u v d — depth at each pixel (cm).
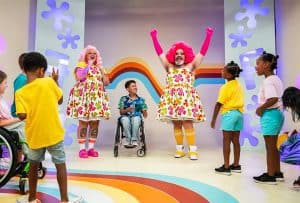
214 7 436
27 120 163
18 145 198
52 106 164
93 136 346
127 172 254
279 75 377
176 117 328
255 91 378
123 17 448
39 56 168
